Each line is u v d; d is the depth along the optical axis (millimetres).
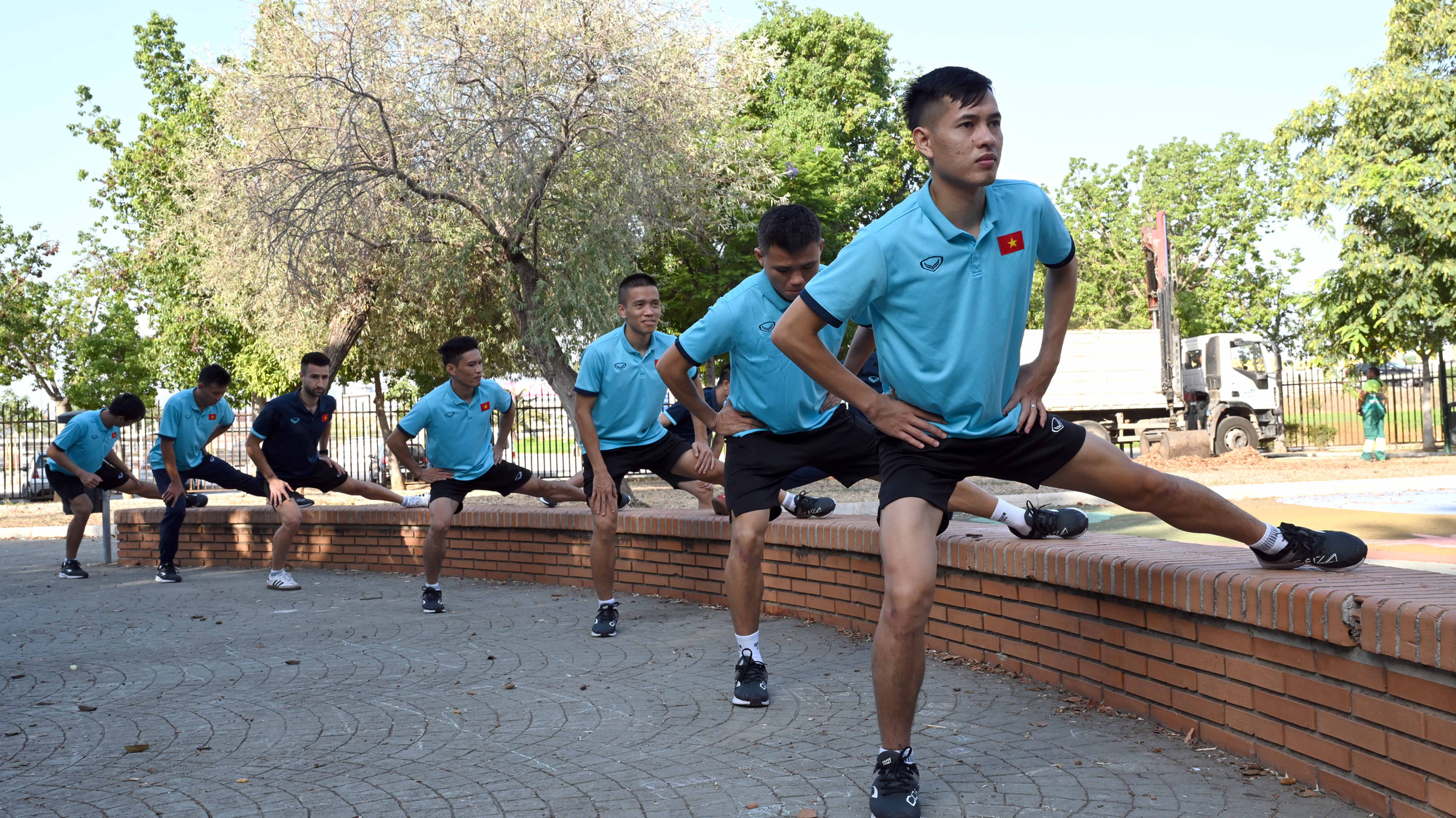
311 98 16734
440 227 16969
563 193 16328
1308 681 3072
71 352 32531
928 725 3912
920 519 3115
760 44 18109
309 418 8859
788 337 3111
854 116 32938
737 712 4203
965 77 2932
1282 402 25562
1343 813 2855
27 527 16328
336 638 6168
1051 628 4363
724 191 18062
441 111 15562
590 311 16141
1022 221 3104
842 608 5840
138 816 3186
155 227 26125
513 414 8023
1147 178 48188
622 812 3113
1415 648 2635
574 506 8570
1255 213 45906
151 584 9039
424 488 23500
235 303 20234
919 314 3090
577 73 15391
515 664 5285
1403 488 14031
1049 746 3592
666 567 7301
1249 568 3486
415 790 3377
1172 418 24328
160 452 10320
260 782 3492
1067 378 24281
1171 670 3695
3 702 4746
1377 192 20891
